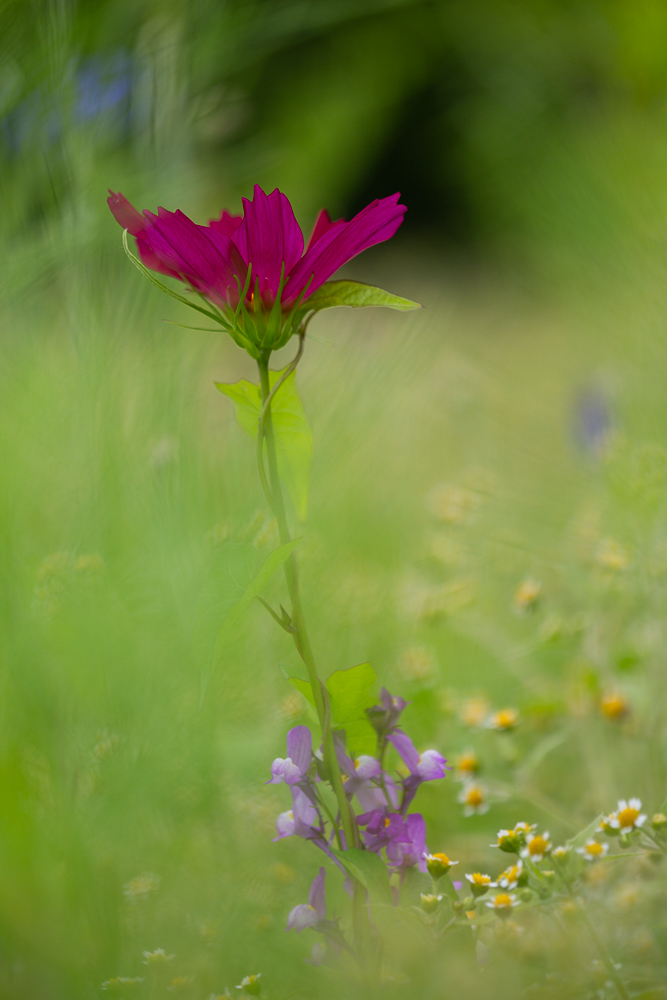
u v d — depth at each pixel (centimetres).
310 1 86
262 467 68
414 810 79
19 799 74
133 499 77
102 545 76
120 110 81
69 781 74
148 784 74
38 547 78
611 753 83
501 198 166
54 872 73
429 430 124
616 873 78
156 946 74
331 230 67
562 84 149
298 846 76
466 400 120
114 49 79
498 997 72
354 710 69
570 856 72
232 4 83
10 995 73
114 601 76
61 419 77
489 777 80
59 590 76
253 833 77
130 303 79
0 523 75
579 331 130
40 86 76
